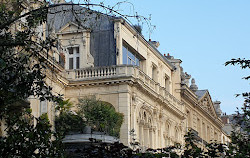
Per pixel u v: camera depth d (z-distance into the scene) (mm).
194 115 53344
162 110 41000
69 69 37375
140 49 41312
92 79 35906
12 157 14930
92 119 33188
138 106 36688
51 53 32188
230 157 20922
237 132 25844
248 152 21156
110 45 38125
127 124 34906
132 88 36062
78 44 38000
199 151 20906
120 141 34562
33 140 15297
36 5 23703
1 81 15523
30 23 16766
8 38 16203
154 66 44062
